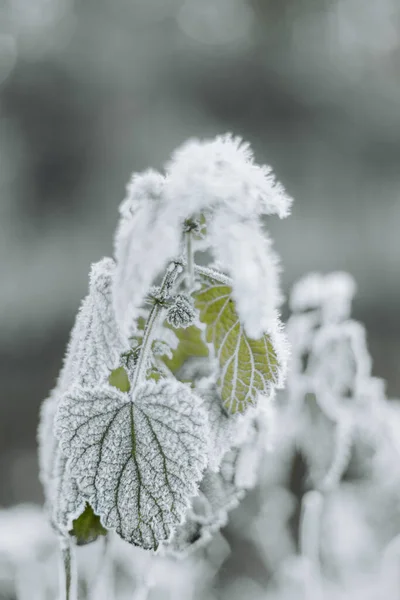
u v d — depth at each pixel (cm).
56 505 52
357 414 75
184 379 54
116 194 365
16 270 329
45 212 368
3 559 77
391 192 361
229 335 53
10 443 221
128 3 382
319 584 81
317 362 73
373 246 340
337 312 74
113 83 375
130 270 48
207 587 106
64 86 375
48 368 274
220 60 381
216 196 49
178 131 368
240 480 55
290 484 96
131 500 51
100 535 53
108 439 51
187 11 395
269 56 385
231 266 49
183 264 51
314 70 380
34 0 391
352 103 375
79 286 314
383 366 244
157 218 49
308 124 375
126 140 371
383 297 303
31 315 296
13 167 371
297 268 320
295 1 399
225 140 51
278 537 104
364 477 97
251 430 55
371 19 406
